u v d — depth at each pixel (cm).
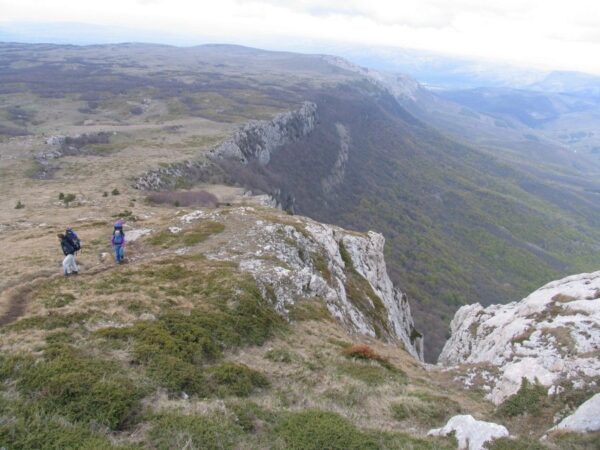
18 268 3153
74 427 1348
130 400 1550
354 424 1741
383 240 7350
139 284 2872
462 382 2991
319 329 3038
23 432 1265
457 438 1725
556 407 2231
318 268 4272
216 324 2448
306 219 6156
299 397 2003
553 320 3366
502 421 2244
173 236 4147
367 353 2767
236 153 15100
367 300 4809
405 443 1612
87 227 4781
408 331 7044
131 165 10606
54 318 2144
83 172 9900
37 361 1681
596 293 3566
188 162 11800
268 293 3159
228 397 1816
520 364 2639
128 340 2025
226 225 4453
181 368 1884
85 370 1656
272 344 2584
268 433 1563
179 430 1432
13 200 7231
